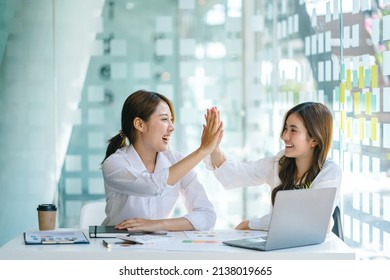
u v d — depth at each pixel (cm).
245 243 303
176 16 552
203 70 554
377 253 400
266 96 555
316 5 509
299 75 533
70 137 549
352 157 442
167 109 360
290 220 294
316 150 348
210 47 554
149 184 342
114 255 291
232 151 558
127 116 361
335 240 319
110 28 548
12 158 549
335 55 475
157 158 369
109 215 368
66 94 549
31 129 548
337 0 470
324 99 497
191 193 370
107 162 356
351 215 440
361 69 426
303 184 349
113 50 549
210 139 343
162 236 323
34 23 546
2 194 550
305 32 525
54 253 293
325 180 340
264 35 554
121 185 349
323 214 305
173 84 552
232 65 555
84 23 548
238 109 556
